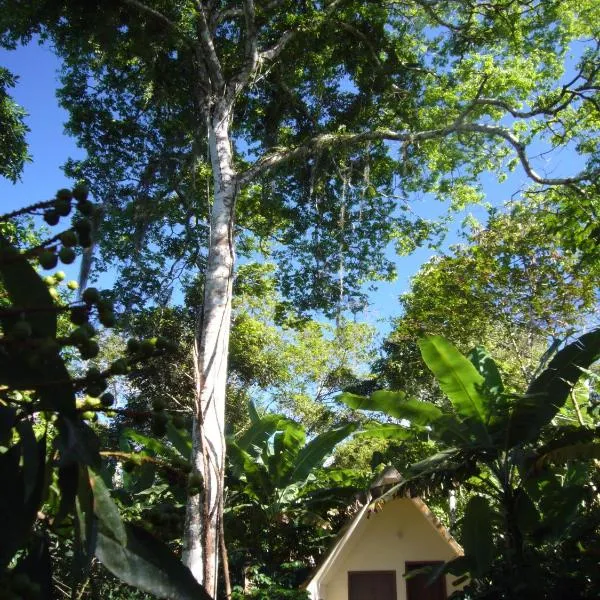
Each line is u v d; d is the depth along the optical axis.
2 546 1.85
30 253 2.13
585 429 8.78
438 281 19.50
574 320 17.69
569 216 12.56
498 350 20.00
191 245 16.80
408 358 22.06
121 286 15.35
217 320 10.20
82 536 2.04
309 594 12.34
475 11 15.62
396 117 17.16
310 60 15.97
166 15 14.27
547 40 16.30
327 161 15.55
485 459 9.45
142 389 15.03
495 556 9.45
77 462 1.95
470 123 16.05
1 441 1.83
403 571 13.91
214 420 8.72
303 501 14.24
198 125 14.62
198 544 7.50
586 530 8.45
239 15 15.35
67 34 14.89
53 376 2.00
